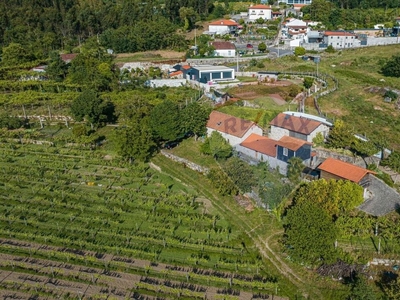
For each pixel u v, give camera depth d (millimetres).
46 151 76500
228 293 43688
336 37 142250
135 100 86562
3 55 124000
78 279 45875
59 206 59406
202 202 59375
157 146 73812
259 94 92875
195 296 43219
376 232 49094
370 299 39531
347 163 58094
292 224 45875
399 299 39125
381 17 169000
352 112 85500
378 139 71750
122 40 137000
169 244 51219
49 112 91562
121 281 45594
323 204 51062
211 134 70438
